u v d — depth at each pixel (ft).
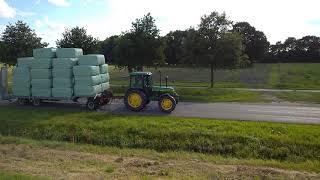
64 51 83.25
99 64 83.82
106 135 64.69
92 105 81.41
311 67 284.82
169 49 268.82
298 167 49.88
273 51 380.58
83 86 81.00
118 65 123.65
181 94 114.93
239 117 73.87
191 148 59.47
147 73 81.46
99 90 84.07
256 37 359.87
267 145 57.11
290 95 111.14
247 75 218.79
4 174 38.24
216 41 129.70
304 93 116.88
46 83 83.61
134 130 64.80
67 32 131.54
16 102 91.56
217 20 130.72
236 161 52.42
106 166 48.80
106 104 87.30
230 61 131.13
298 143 56.39
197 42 130.72
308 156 54.34
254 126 63.87
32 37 136.77
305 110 83.61
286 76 213.66
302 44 376.07
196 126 64.75
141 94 79.77
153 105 87.66
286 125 64.18
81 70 80.74
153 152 57.41
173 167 48.55
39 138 66.23
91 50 132.16
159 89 80.74
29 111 79.05
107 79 89.61
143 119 70.13
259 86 153.28
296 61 374.02
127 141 62.80
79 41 130.31
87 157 53.78
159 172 46.03
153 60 121.49
